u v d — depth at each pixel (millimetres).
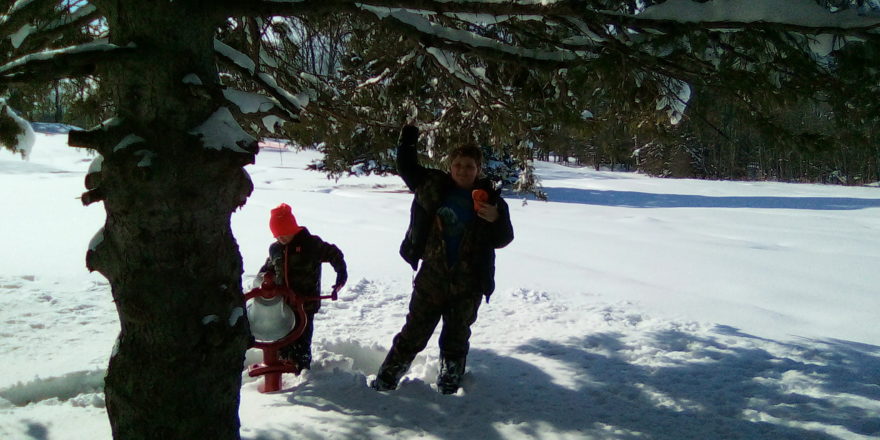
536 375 3531
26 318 4516
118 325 4441
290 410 2955
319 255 3574
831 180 48000
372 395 3137
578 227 12977
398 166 3396
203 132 2004
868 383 3402
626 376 3523
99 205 12758
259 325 3264
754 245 10633
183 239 2014
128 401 2051
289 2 2191
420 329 3240
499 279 6773
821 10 1938
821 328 5141
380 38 3527
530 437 2729
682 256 8977
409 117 4066
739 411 3018
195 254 2033
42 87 3727
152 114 1986
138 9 1974
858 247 10719
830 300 6258
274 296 3297
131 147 1950
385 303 5367
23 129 3457
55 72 1878
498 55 2520
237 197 2150
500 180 22812
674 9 2086
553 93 2795
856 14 1930
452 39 2533
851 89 1957
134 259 2008
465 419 2920
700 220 15648
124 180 1955
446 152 4305
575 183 38844
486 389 3291
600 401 3164
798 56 2006
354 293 5680
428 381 3666
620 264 8211
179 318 2014
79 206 12695
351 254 8016
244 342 2205
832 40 2025
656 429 2824
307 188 25938
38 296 5156
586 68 2279
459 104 4090
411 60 3535
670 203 25875
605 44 2256
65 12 3039
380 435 2707
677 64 2289
